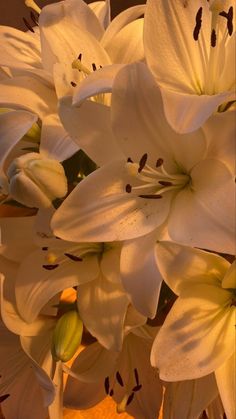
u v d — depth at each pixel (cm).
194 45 76
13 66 77
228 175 70
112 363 79
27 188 70
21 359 83
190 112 67
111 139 72
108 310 75
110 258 77
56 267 77
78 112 71
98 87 68
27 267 78
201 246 69
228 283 73
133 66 68
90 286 77
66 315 77
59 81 75
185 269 71
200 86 77
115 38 81
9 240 78
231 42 77
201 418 81
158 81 75
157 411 82
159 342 72
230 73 76
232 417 73
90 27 82
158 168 74
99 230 72
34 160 71
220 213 70
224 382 73
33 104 77
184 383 77
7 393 83
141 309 71
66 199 71
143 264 72
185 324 73
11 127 73
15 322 77
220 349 73
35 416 84
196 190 73
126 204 73
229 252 68
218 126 69
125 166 73
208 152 72
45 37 78
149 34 75
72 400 83
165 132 72
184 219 72
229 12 77
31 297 77
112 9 160
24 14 152
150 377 82
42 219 75
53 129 75
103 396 84
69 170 77
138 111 70
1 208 83
